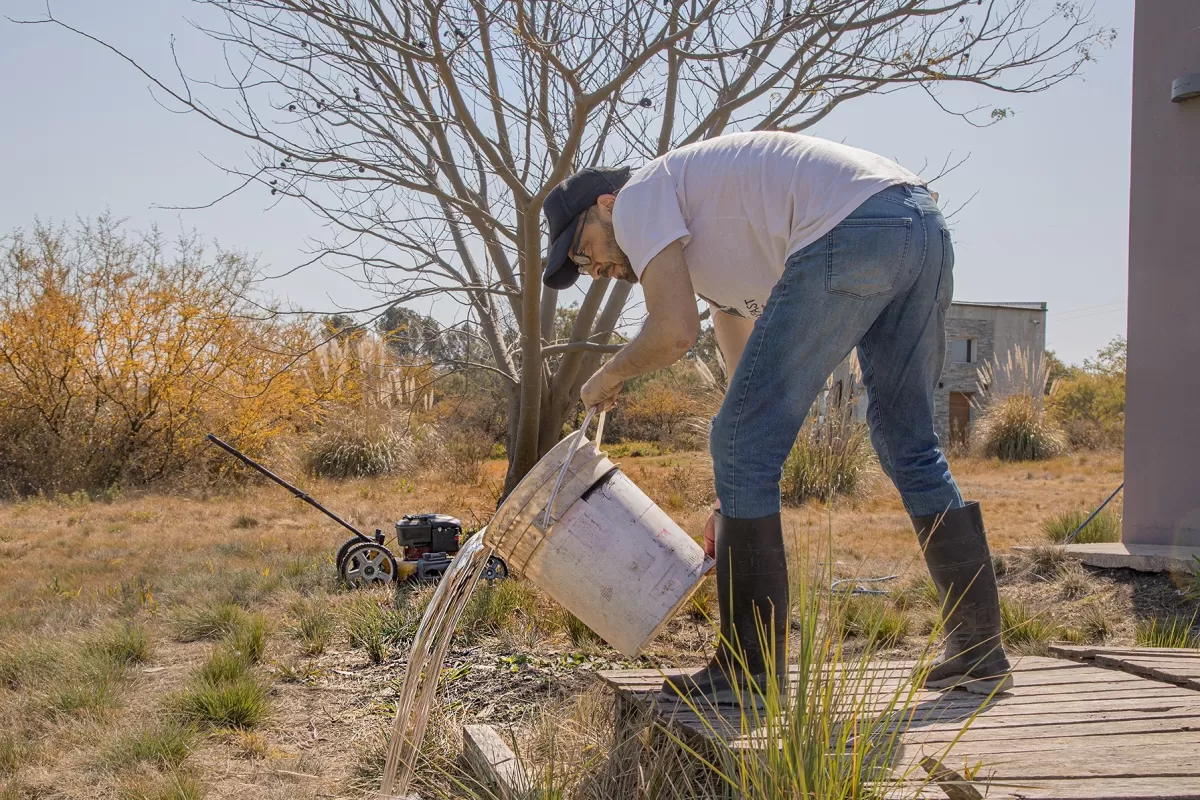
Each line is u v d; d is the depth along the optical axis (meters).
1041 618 4.75
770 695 1.96
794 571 2.54
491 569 5.88
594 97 5.66
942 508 2.48
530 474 2.46
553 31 6.71
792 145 2.38
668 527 2.50
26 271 15.01
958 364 32.00
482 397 21.09
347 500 12.55
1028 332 32.75
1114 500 12.03
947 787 1.79
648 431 29.48
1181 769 1.84
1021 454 20.80
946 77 6.31
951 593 2.47
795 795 1.76
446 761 3.14
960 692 2.45
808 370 2.31
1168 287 6.10
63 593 6.24
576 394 7.84
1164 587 5.48
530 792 2.51
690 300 2.33
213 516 11.15
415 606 5.09
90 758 3.22
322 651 4.61
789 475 12.34
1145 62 6.14
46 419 14.83
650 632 2.45
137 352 14.97
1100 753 1.95
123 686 3.99
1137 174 6.20
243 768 3.17
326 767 3.17
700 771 2.35
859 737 1.91
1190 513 6.05
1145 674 2.65
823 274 2.24
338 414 15.91
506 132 7.37
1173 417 6.10
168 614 5.32
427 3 5.69
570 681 3.93
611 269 2.71
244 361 14.24
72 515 11.38
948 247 2.42
